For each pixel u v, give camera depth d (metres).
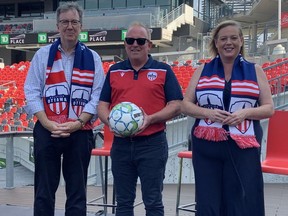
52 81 2.97
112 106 2.94
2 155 7.55
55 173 3.04
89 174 6.28
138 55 2.82
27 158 8.05
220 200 2.72
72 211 3.04
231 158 2.65
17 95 15.11
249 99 2.63
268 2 21.03
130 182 2.92
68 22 2.91
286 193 5.30
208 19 27.73
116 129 2.76
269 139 3.49
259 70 2.71
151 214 2.82
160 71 2.86
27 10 30.70
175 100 2.84
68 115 2.97
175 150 6.56
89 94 3.03
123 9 25.33
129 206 2.91
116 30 23.14
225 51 2.67
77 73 2.98
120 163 2.90
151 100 2.83
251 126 2.66
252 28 20.59
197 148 2.75
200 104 2.73
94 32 23.55
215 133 2.65
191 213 4.28
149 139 2.83
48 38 24.58
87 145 3.05
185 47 24.52
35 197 3.04
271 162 3.35
